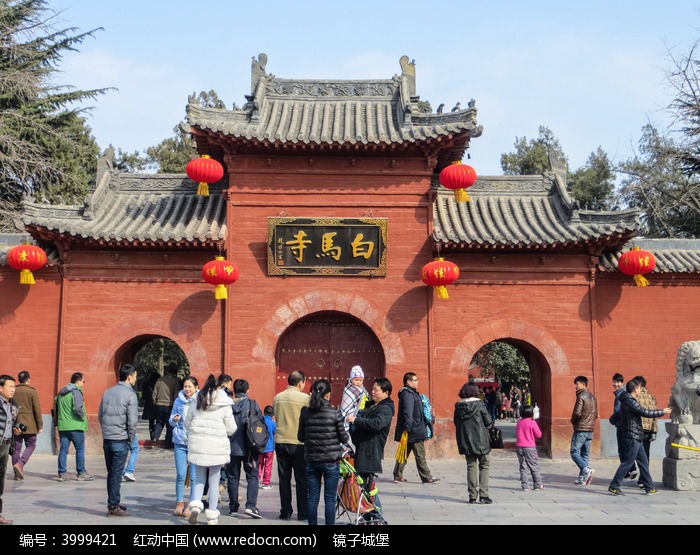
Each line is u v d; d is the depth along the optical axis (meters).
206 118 20.72
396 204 20.81
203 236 19.66
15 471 16.05
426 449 19.98
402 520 11.96
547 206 22.06
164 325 20.48
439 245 19.81
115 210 21.78
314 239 20.47
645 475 14.76
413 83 23.25
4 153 35.44
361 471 11.23
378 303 20.47
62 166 38.28
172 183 22.78
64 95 40.00
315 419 10.75
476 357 47.44
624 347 20.94
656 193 38.94
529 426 15.41
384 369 20.45
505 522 11.82
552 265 20.80
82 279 20.62
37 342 20.53
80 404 16.00
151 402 22.47
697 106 36.62
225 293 19.66
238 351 20.30
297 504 12.09
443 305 20.61
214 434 11.24
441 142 20.06
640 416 14.77
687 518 12.29
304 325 21.42
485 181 22.75
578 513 12.67
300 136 20.02
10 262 19.48
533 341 20.52
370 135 20.55
